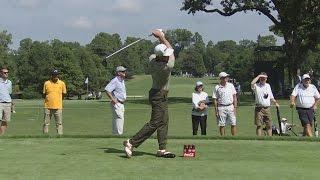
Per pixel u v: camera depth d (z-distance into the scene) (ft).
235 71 352.08
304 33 176.04
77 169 26.17
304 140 37.88
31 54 370.12
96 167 26.73
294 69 179.73
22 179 23.67
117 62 495.82
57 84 56.18
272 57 235.81
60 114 55.93
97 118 118.42
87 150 32.83
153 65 29.96
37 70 365.40
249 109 132.98
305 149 33.73
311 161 28.96
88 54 402.72
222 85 53.57
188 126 94.38
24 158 29.60
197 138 38.81
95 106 163.73
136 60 584.81
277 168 26.61
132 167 26.78
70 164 27.61
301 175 24.76
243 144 36.14
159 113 30.14
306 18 174.81
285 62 183.52
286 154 31.55
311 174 25.02
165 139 30.45
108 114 129.59
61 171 25.59
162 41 30.58
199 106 54.39
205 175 24.70
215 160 29.17
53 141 37.27
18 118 120.67
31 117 123.95
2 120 56.85
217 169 26.25
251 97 206.28
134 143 30.01
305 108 51.88
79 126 98.89
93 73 392.47
